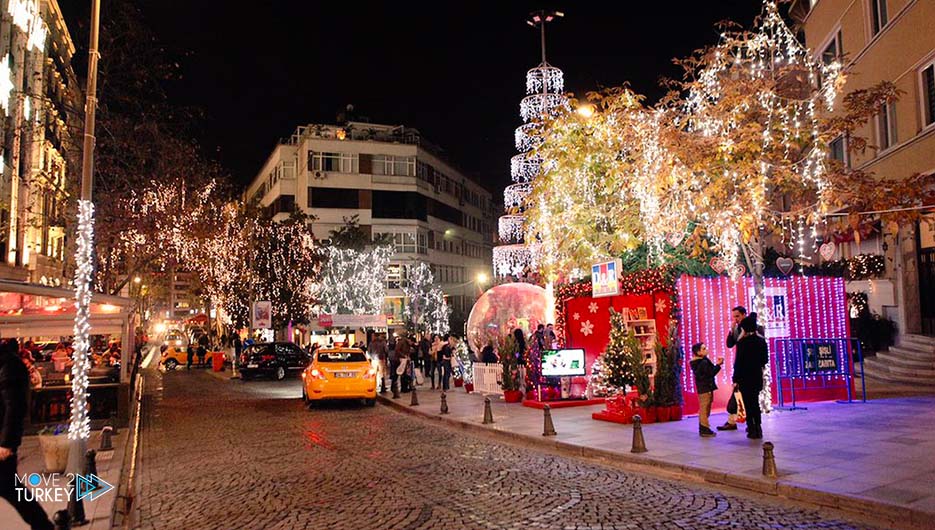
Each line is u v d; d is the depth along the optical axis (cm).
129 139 2295
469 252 6925
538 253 2278
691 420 1316
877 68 1947
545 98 2364
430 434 1370
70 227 2705
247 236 4219
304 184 5300
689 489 830
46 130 2933
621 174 1712
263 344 3120
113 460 1134
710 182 1368
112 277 2816
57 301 1689
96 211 2327
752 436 1070
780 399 1392
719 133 1368
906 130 1792
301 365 3144
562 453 1111
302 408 1906
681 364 1365
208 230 3194
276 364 3058
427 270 5459
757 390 1069
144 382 2962
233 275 4250
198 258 4153
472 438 1304
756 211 1288
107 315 1623
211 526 736
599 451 1051
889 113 1891
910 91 1767
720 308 1434
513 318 2350
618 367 1348
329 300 4516
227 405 2008
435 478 931
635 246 1841
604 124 1878
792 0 2584
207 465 1089
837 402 1431
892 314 2027
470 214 7012
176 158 2422
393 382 2078
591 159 1931
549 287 2102
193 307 7938
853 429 1105
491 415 1445
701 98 1431
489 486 873
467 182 6969
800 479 798
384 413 1773
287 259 4288
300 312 4291
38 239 3253
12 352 625
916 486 742
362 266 4669
